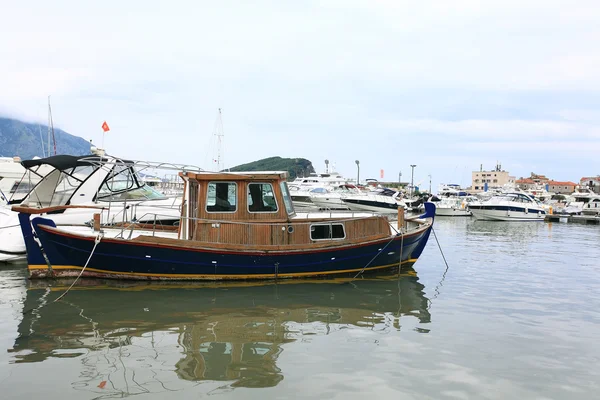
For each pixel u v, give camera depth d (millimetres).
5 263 12859
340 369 6332
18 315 8414
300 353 6871
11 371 6059
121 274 10617
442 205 46312
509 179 137250
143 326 7934
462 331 8195
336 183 52156
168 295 9953
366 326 8289
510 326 8586
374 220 12750
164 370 6168
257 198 11383
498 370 6508
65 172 14516
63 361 6402
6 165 20422
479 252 18875
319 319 8633
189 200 11734
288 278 11555
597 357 7125
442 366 6562
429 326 8430
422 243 13703
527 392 5859
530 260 16891
